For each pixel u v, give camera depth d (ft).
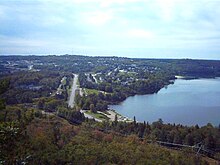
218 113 376.27
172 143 243.19
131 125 260.42
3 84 50.83
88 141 182.70
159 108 408.67
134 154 171.73
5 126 46.16
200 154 220.64
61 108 302.25
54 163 136.67
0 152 44.24
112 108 408.26
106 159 160.15
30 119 63.77
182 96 506.07
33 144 118.42
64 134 190.19
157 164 163.73
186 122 335.47
